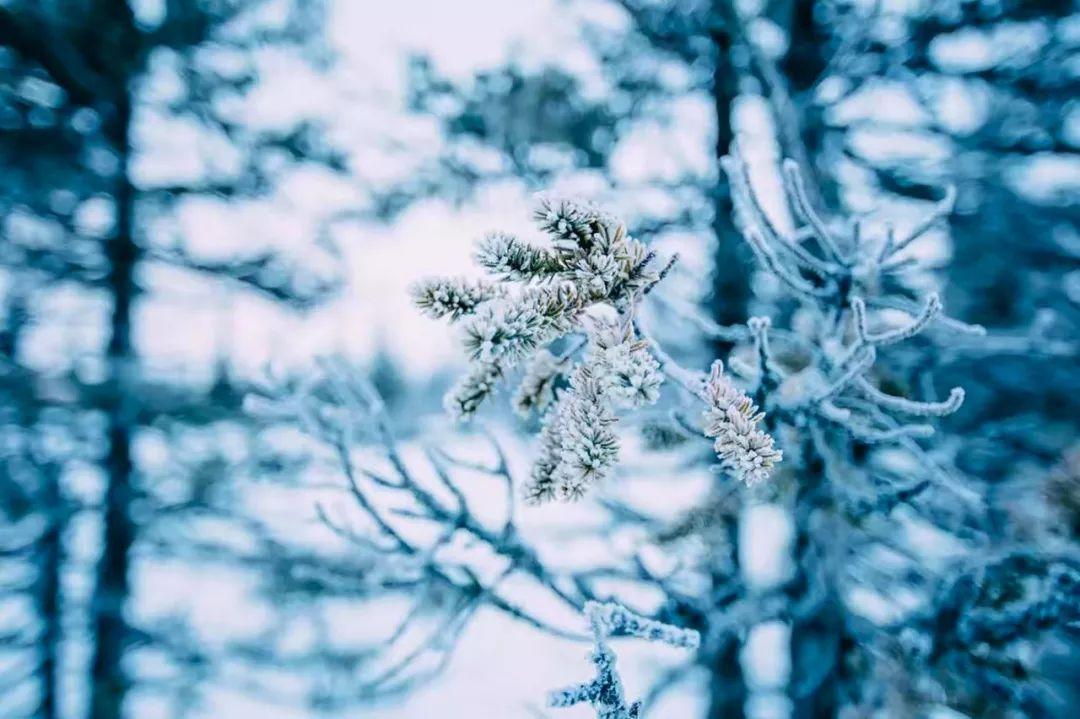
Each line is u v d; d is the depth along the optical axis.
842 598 3.81
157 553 7.30
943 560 3.67
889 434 2.67
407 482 3.13
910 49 5.72
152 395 7.04
